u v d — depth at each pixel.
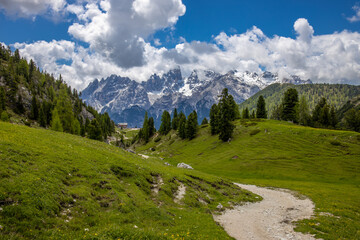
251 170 65.50
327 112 107.56
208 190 35.53
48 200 15.77
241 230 21.41
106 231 13.78
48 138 30.78
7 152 20.00
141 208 20.97
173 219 21.22
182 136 132.38
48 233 12.79
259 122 105.38
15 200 14.16
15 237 11.26
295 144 74.62
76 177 22.02
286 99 106.31
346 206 30.89
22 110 139.50
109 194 21.23
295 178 56.59
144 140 173.38
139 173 29.86
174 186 30.64
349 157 60.66
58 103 124.19
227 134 94.94
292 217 26.36
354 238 19.08
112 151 41.44
